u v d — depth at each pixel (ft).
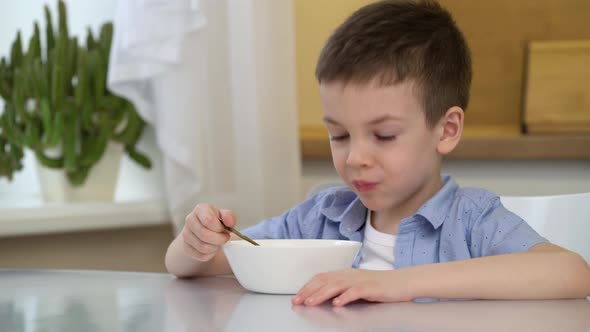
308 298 2.34
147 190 7.10
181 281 3.01
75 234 6.50
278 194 6.48
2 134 6.39
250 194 6.47
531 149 6.50
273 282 2.63
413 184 3.22
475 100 7.20
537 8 7.01
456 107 3.41
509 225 3.22
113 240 6.71
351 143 3.12
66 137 6.12
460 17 7.13
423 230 3.41
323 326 1.94
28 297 2.57
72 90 6.25
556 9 6.97
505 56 7.11
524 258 2.61
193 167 6.20
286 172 6.48
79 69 6.06
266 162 6.45
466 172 6.78
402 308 2.25
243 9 6.39
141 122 6.63
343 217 3.75
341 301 2.31
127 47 6.04
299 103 7.20
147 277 3.15
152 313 2.20
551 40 7.00
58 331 1.96
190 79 6.21
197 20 6.16
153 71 6.09
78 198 6.37
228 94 6.53
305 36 7.15
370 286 2.38
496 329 1.88
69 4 7.13
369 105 3.04
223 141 6.54
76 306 2.37
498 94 7.15
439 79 3.28
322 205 3.91
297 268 2.62
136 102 6.21
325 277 2.45
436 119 3.30
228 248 2.76
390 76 3.05
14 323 2.10
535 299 2.49
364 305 2.33
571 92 6.71
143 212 6.34
